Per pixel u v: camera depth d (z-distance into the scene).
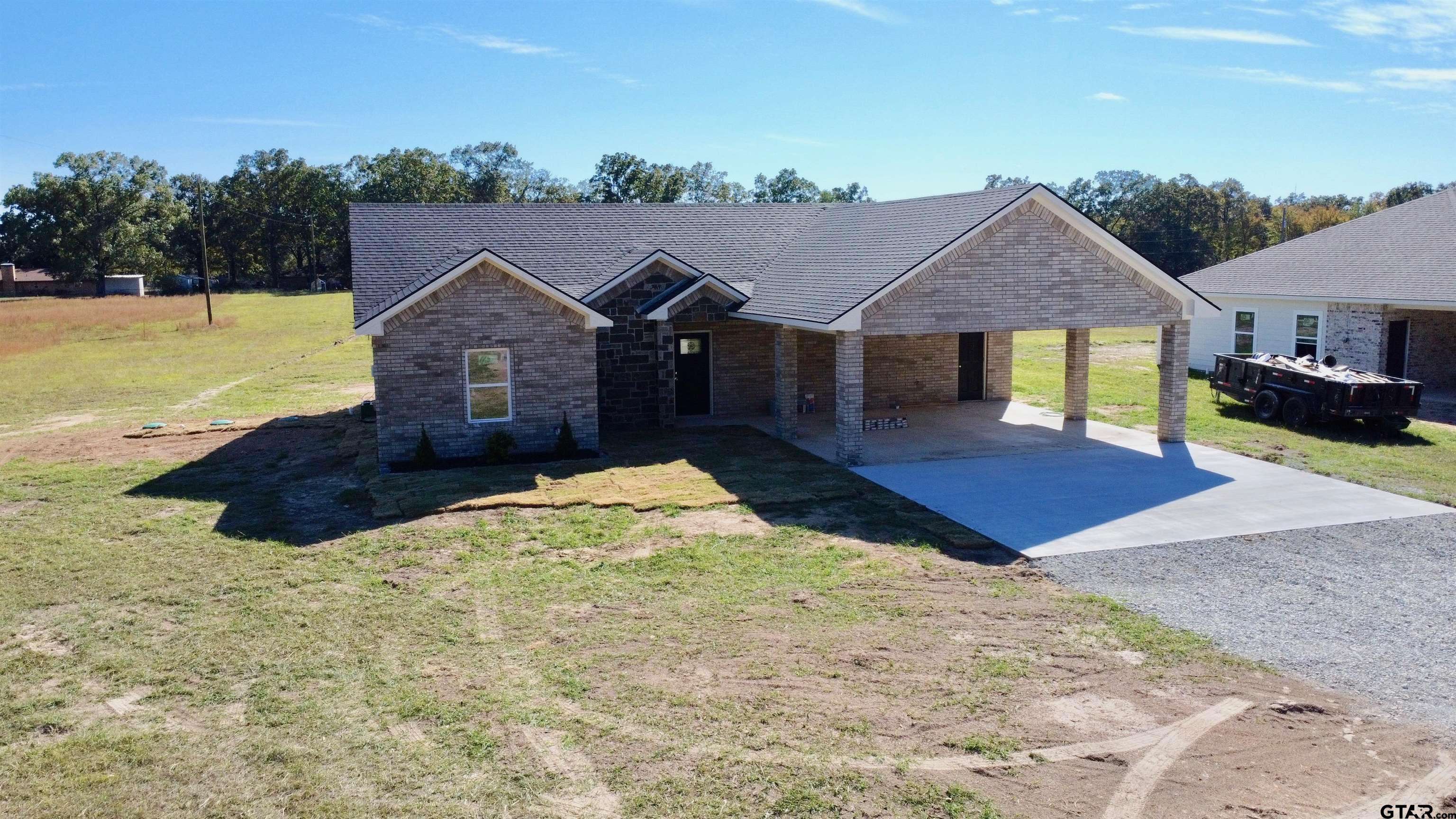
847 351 18.95
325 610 11.75
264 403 29.06
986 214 19.09
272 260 127.94
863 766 8.04
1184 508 15.92
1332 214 94.88
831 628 11.01
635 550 14.04
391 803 7.58
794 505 16.33
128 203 114.88
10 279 108.62
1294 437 22.05
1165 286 20.38
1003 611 11.50
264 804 7.59
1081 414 24.47
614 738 8.53
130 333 53.91
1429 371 28.92
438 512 15.95
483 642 10.72
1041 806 7.45
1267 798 7.53
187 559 13.76
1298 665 9.92
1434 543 13.93
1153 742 8.38
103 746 8.48
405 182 119.88
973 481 17.88
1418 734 8.49
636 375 24.06
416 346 19.67
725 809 7.46
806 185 129.12
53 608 11.91
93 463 20.38
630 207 27.36
